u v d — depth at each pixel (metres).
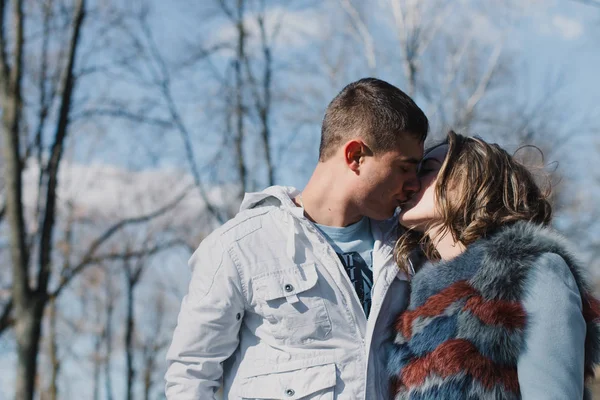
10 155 11.95
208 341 2.77
